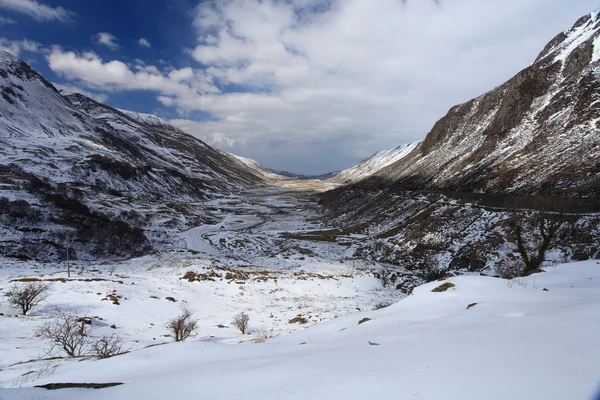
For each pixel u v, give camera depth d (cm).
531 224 4366
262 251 6906
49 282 3262
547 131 7412
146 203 10431
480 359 613
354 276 4519
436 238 5550
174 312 2958
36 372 1069
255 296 3631
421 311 1298
